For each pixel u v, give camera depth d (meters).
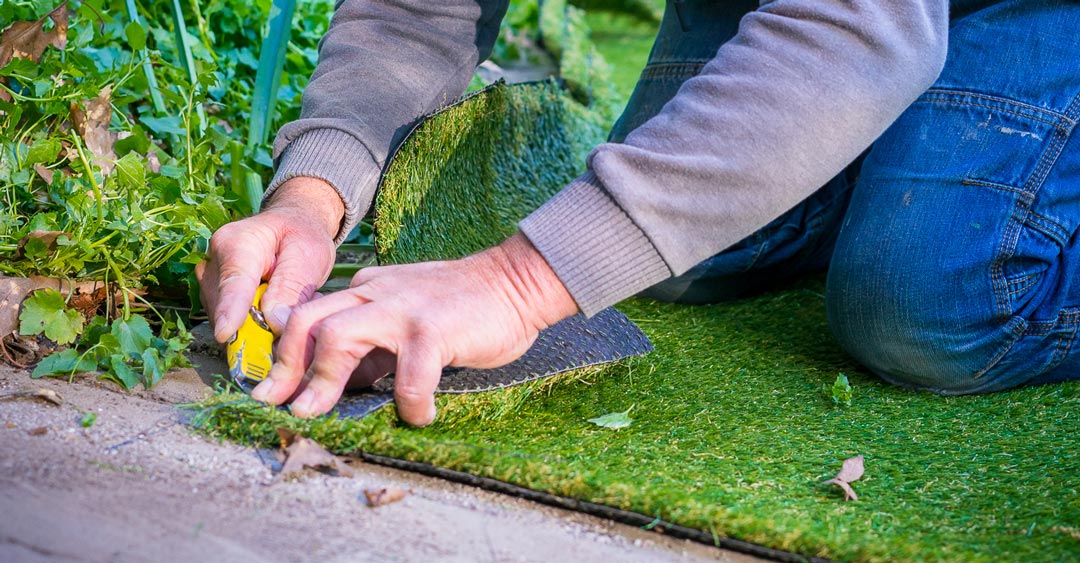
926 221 1.59
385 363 1.39
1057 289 1.58
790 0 1.37
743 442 1.46
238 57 2.07
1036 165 1.56
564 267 1.33
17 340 1.46
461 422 1.43
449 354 1.33
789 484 1.37
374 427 1.31
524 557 1.19
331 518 1.21
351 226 1.56
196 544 1.16
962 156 1.60
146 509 1.19
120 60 1.75
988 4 1.67
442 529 1.21
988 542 1.28
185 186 1.65
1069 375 1.62
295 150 1.56
